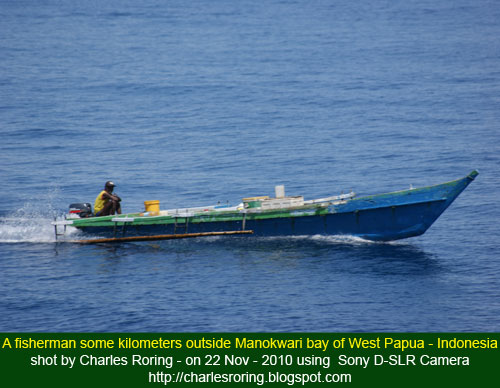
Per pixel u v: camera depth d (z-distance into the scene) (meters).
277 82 141.75
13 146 94.31
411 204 57.00
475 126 102.44
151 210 61.66
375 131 101.50
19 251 58.00
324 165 84.75
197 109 119.31
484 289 48.59
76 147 94.31
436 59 163.12
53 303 47.31
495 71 147.12
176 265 54.16
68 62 165.12
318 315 45.16
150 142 97.25
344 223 59.06
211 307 46.44
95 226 60.56
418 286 49.25
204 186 76.81
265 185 77.12
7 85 137.62
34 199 72.88
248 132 102.81
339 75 147.62
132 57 173.38
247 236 60.47
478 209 66.75
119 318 45.06
